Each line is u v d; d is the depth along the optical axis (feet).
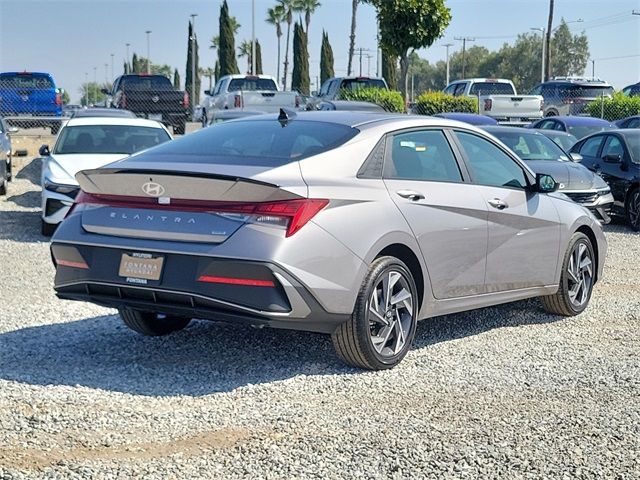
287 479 13.67
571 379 19.31
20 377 18.60
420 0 90.89
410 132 21.30
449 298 21.53
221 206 17.83
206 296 17.65
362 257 18.74
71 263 19.15
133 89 92.12
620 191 48.83
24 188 63.93
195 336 22.57
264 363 20.17
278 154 19.20
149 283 18.11
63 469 13.87
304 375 19.21
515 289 23.76
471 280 22.06
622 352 21.83
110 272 18.60
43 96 89.10
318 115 21.27
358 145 19.79
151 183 18.24
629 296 29.32
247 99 83.97
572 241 25.66
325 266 18.06
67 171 41.73
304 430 15.80
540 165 44.96
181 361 20.30
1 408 16.57
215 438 15.37
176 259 17.94
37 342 21.80
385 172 20.13
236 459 14.43
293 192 17.80
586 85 104.83
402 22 91.66
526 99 95.04
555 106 106.32
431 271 20.76
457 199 21.53
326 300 18.11
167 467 14.05
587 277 26.53
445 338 23.17
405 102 94.27
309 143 19.63
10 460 14.19
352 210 18.79
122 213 18.65
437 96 95.86
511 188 23.65
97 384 18.31
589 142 53.52
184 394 17.80
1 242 40.32
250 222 17.61
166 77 99.04
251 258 17.35
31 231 44.39
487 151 23.57
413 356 21.12
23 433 15.37
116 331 23.15
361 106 71.87
